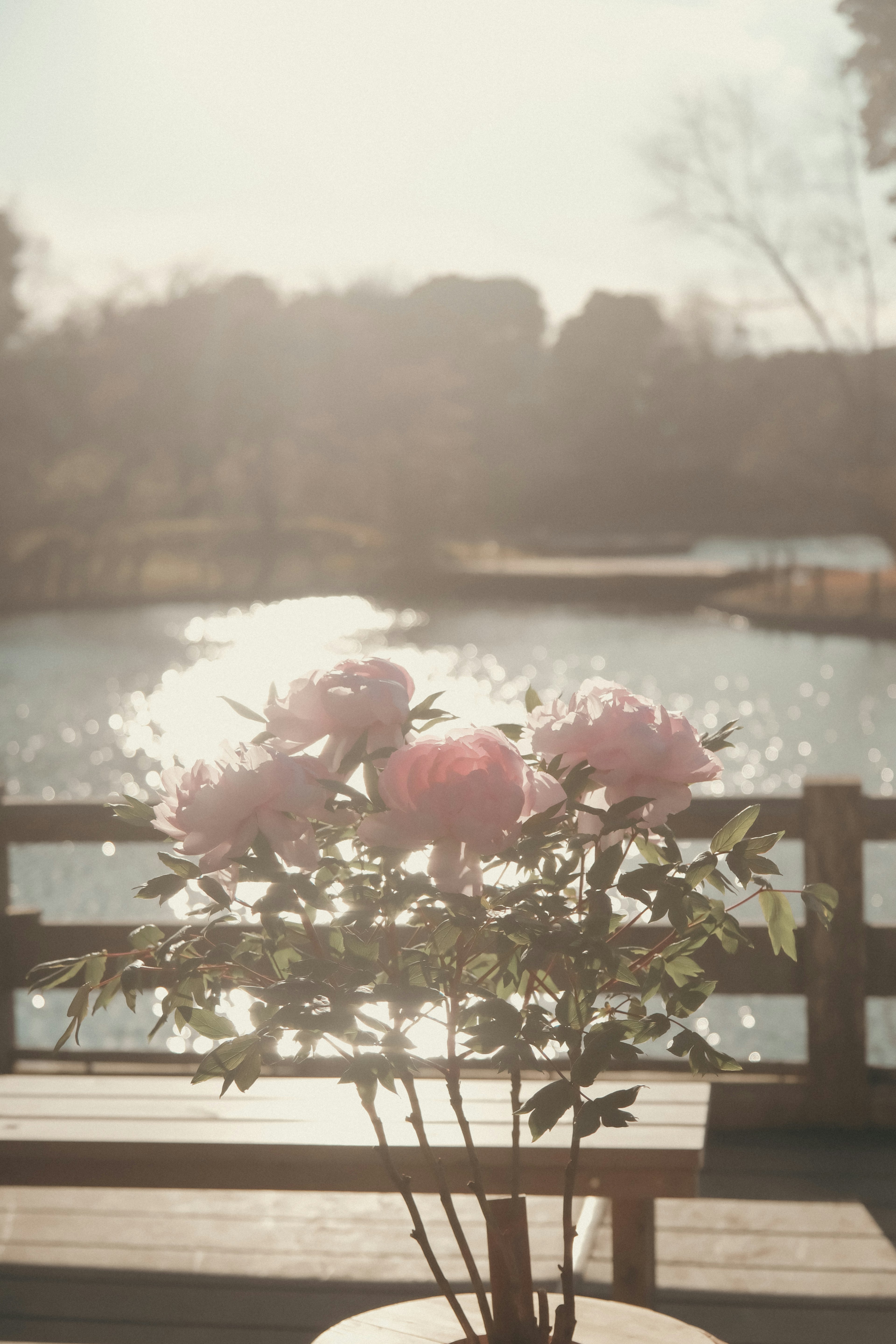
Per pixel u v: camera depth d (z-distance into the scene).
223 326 50.03
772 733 13.98
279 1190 1.99
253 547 51.69
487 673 20.86
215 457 51.34
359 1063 1.03
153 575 47.91
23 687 20.08
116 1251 2.50
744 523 69.00
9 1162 2.03
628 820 1.04
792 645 24.81
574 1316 1.15
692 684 18.80
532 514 73.38
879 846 7.77
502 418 73.00
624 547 58.53
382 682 1.04
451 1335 1.26
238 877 1.04
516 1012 1.05
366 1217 2.64
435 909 1.11
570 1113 2.03
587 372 73.44
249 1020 1.22
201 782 1.00
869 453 29.72
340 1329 1.28
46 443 48.34
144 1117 2.11
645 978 1.18
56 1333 2.21
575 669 21.20
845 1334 2.16
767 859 1.09
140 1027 5.14
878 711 15.42
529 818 1.05
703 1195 2.69
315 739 1.06
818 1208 2.62
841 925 2.97
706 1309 2.25
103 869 7.45
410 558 47.41
